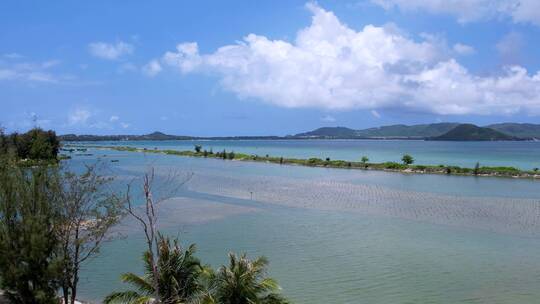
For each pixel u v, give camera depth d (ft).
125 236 131.95
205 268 65.87
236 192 228.43
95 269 103.19
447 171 330.75
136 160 492.95
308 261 110.22
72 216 70.23
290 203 195.31
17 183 64.80
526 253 117.08
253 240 130.62
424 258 112.68
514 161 478.59
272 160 467.93
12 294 61.93
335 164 403.13
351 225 150.61
